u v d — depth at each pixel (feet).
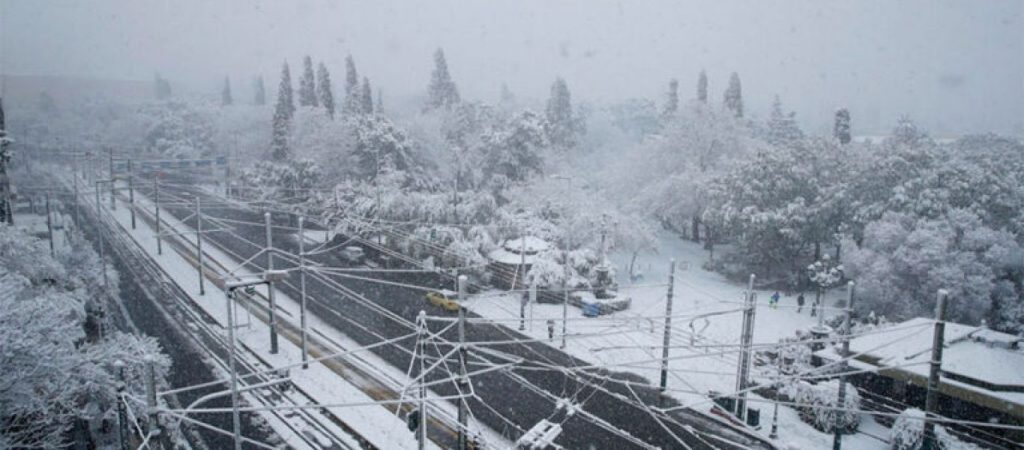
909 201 110.83
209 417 67.82
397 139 193.06
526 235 135.23
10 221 116.78
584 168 226.79
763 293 125.49
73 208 208.54
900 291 100.22
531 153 183.73
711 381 79.82
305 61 282.97
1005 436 60.80
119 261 140.67
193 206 214.69
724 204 139.13
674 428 66.74
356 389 75.15
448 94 273.95
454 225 137.80
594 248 132.98
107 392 57.93
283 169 199.72
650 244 140.77
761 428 67.46
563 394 74.59
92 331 91.20
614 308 110.42
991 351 69.46
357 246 154.20
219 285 123.85
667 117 239.91
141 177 285.02
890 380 71.05
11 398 47.50
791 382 74.08
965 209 104.06
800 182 133.49
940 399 66.49
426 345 90.07
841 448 63.62
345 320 102.99
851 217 125.70
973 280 92.79
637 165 186.19
